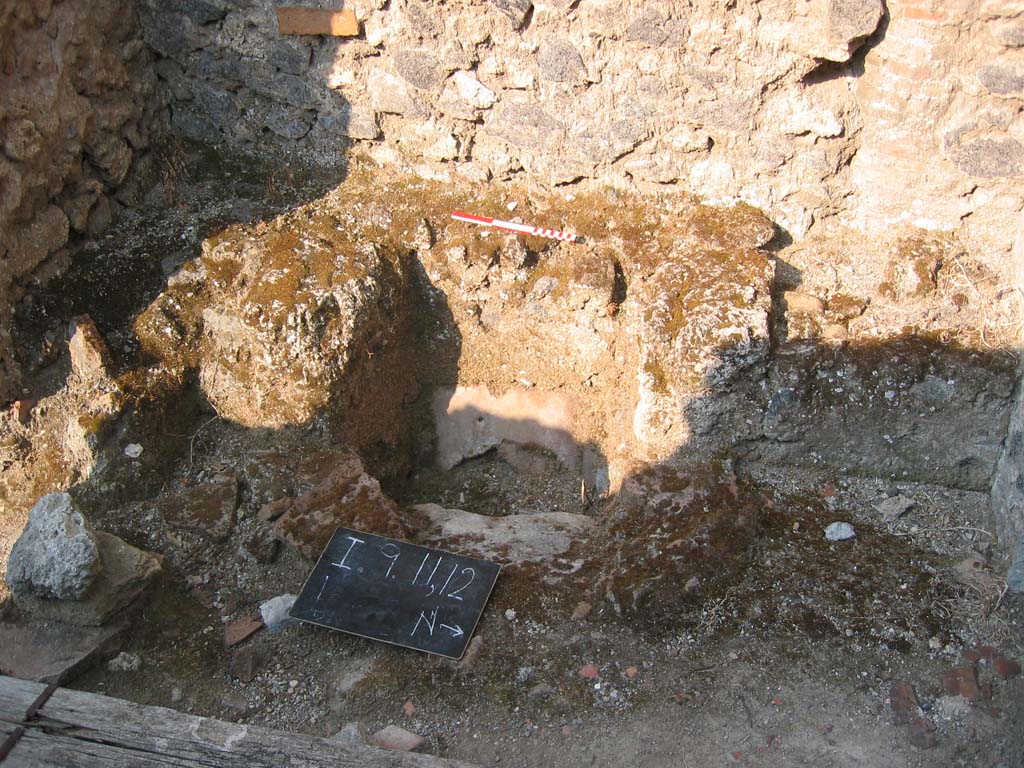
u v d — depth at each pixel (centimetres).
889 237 444
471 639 363
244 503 413
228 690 356
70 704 294
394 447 472
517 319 469
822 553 389
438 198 488
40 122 425
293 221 479
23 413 416
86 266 458
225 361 443
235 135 517
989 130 412
